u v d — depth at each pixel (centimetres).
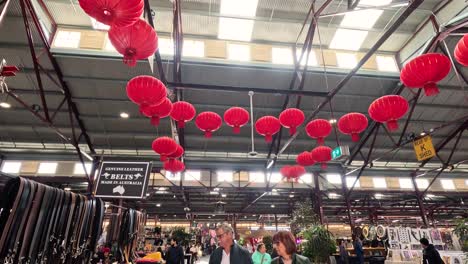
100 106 818
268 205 1948
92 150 935
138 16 172
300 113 427
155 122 332
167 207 1964
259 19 736
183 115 393
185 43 780
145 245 995
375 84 834
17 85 740
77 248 394
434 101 870
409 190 1341
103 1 153
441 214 2164
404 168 1206
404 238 920
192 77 780
